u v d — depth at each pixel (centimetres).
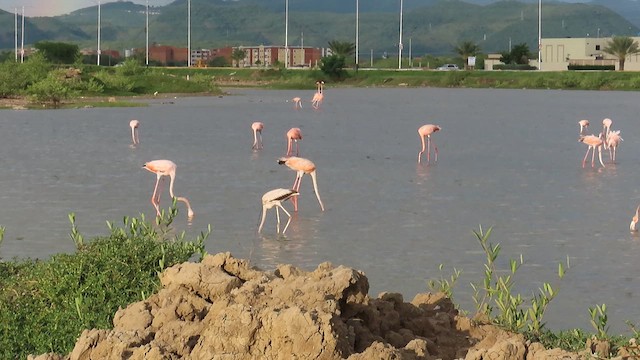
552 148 4038
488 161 3488
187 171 3050
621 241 1925
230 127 5112
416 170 3172
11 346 1027
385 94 10281
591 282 1562
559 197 2559
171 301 906
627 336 1233
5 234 1923
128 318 891
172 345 812
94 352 823
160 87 9356
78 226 2031
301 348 764
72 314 1048
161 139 4281
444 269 1655
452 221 2155
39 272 1182
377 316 898
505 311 1084
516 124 5572
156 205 2294
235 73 13750
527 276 1608
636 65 15438
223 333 791
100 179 2814
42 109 6525
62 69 9125
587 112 6838
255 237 1945
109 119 5559
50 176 2875
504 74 12912
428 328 946
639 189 2734
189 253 1186
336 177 2939
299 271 1010
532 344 830
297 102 7281
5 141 4041
